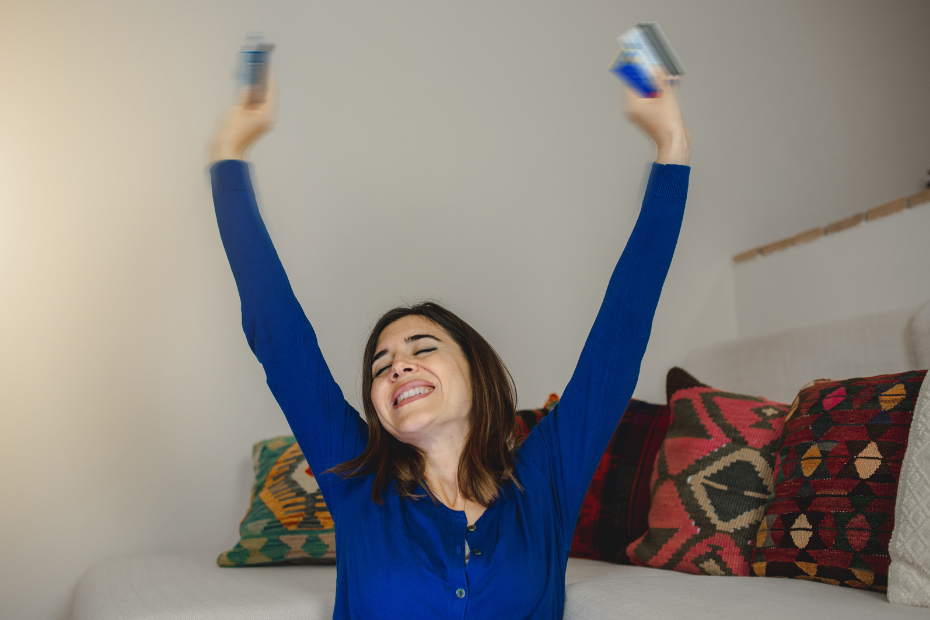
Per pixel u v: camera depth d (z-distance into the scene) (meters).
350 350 2.48
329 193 2.54
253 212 1.23
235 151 1.24
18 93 2.29
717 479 1.54
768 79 3.11
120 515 2.21
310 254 2.49
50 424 2.19
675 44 3.01
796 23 3.21
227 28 2.53
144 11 2.45
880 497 1.19
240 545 1.81
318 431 1.27
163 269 2.35
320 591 1.38
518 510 1.16
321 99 2.59
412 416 1.17
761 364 2.18
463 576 1.05
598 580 1.33
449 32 2.78
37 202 2.27
